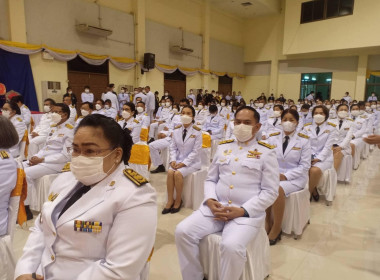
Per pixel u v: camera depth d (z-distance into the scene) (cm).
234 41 1526
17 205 163
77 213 101
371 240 257
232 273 158
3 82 716
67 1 820
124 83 1005
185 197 323
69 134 307
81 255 101
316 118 357
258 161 188
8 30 714
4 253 155
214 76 1382
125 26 984
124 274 94
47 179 288
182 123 332
